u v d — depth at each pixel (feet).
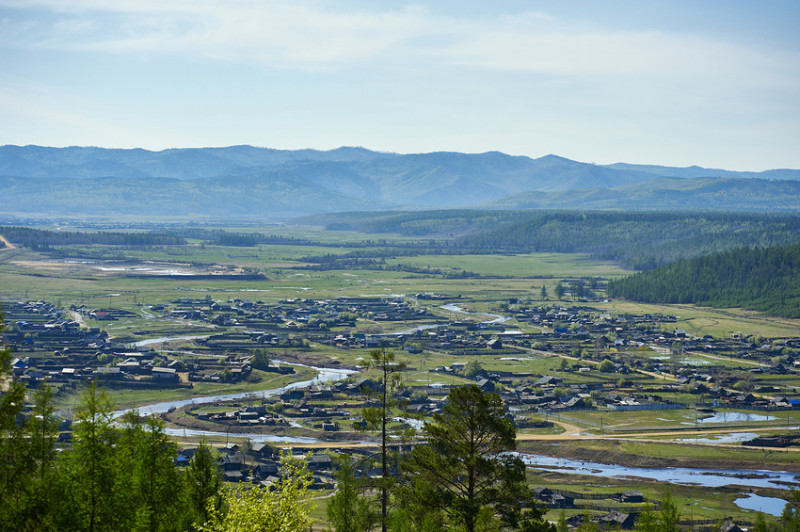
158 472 254.47
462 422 318.86
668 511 326.03
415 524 306.55
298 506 219.00
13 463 214.48
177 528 241.76
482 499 312.91
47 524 207.82
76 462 222.89
